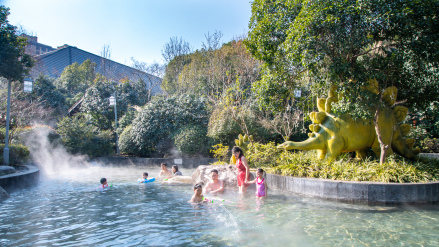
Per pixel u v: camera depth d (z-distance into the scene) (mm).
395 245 4242
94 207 6719
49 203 7223
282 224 5262
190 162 16844
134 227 5074
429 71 9344
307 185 7898
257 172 7926
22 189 9523
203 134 17516
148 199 7648
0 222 5465
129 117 21703
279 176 9000
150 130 18344
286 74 9984
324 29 7559
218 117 16359
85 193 8648
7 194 8039
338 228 5039
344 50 7648
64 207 6750
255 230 4906
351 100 8180
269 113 16406
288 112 15617
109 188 9523
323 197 7484
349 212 6164
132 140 19016
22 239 4469
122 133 19875
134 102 25578
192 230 4895
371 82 9117
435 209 6457
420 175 7484
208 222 5387
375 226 5172
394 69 8648
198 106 18734
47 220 5590
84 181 11500
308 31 7637
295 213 6070
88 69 42188
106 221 5484
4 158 12250
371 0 7125
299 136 17516
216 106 17344
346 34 7508
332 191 7332
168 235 4637
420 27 7543
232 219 5602
